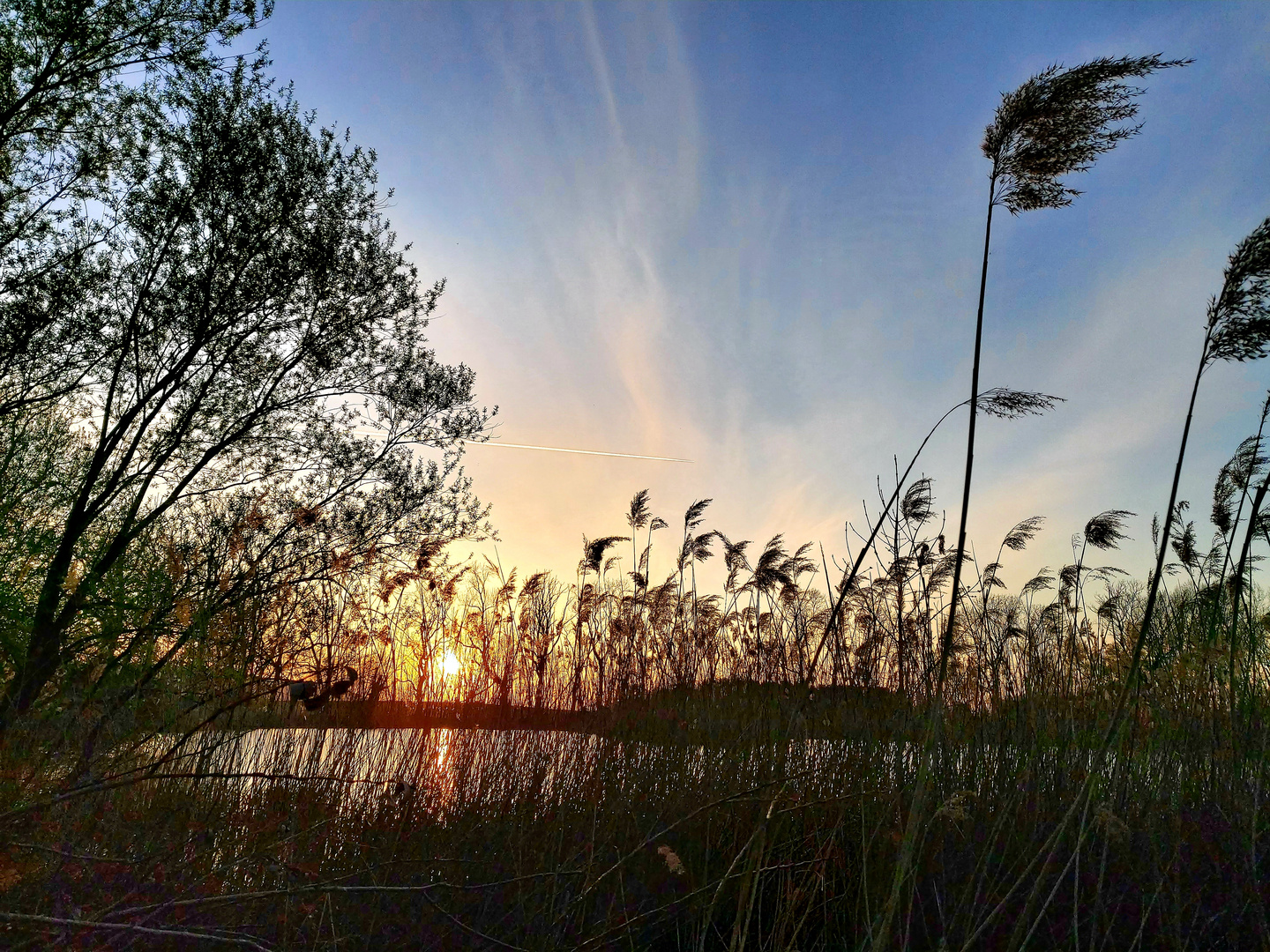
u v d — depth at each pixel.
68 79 8.32
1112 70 3.80
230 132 8.95
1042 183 4.01
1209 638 6.27
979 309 3.78
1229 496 6.33
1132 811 5.41
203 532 7.84
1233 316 3.81
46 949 3.68
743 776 6.16
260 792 5.47
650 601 8.89
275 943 4.25
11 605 5.60
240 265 8.98
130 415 8.14
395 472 9.59
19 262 8.04
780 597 8.38
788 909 4.43
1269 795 4.97
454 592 8.41
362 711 6.34
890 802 5.16
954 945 4.46
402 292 10.03
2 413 7.17
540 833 6.08
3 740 4.45
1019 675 6.89
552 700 7.87
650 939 5.02
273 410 9.30
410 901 5.11
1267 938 4.20
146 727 4.81
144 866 4.20
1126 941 4.67
